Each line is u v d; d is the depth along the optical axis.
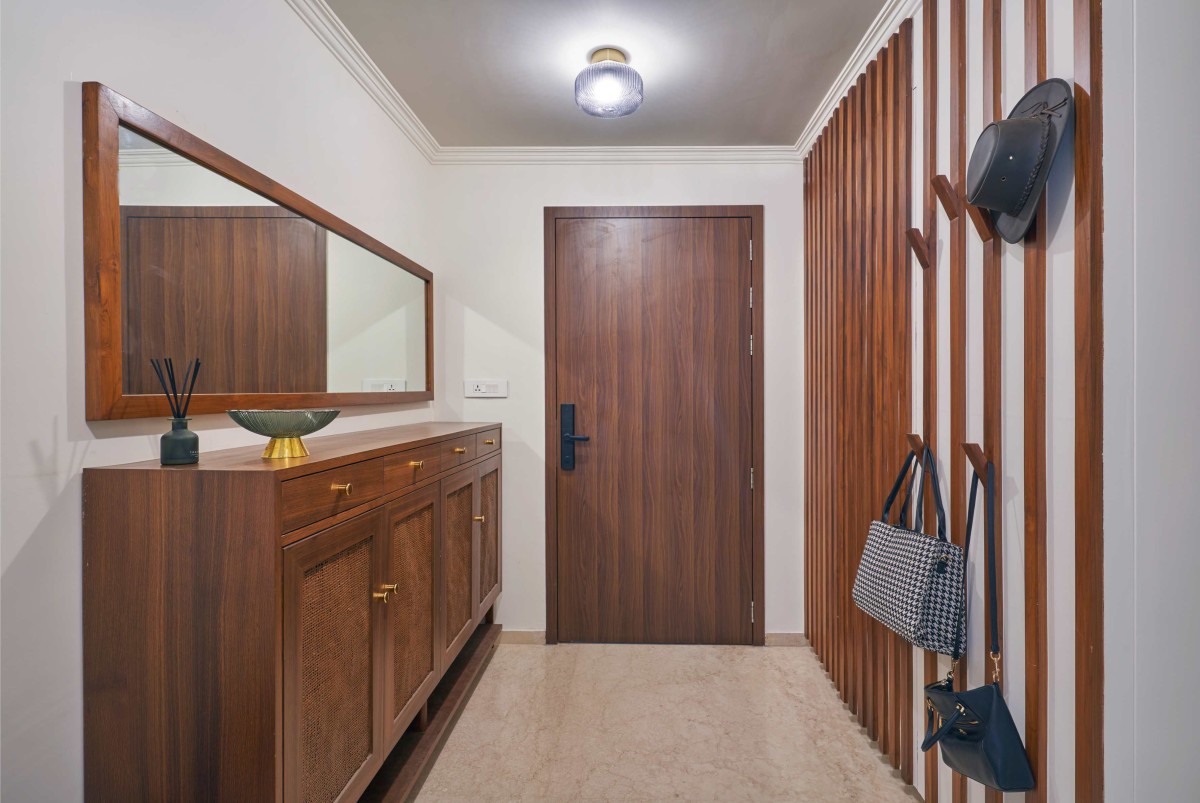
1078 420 1.13
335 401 1.95
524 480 2.97
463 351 2.98
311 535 1.22
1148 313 1.08
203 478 1.10
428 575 1.90
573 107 2.51
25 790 1.02
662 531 2.95
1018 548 1.35
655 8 1.86
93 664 1.12
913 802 1.78
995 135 1.18
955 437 1.56
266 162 1.64
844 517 2.35
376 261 2.28
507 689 2.47
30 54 1.01
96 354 1.11
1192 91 1.06
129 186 1.17
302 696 1.20
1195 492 1.07
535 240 2.96
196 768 1.11
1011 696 1.37
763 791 1.83
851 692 2.28
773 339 2.94
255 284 1.56
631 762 1.97
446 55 2.13
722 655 2.82
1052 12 1.21
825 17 1.91
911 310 1.85
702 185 2.95
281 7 1.70
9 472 0.99
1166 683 1.08
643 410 2.95
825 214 2.59
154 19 1.25
